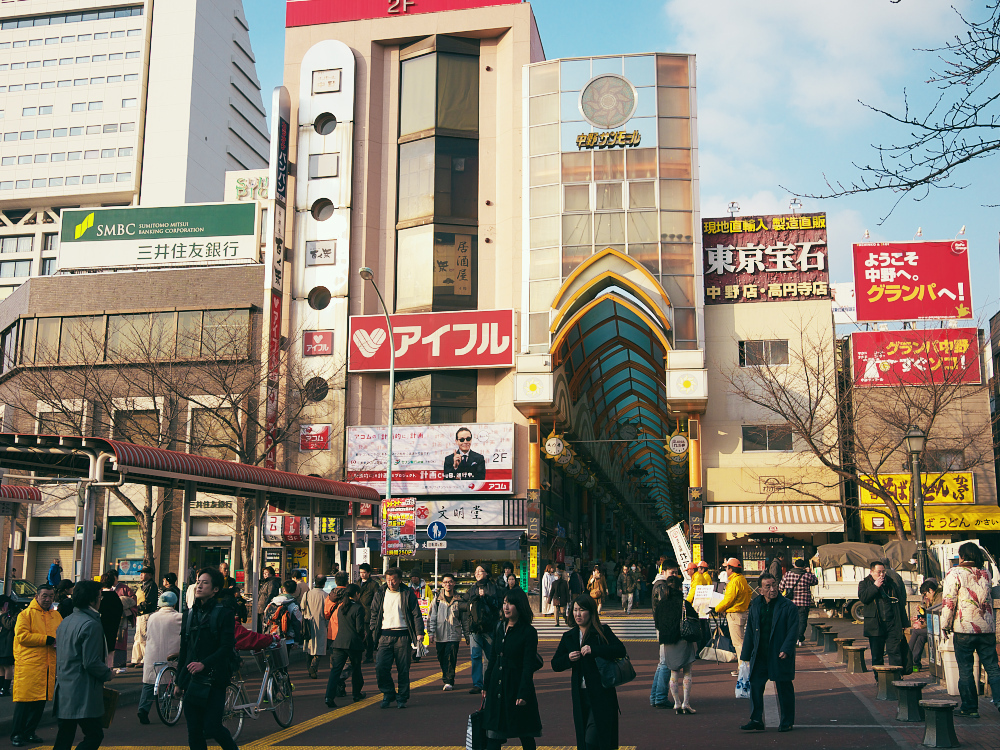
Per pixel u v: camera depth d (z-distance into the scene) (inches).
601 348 1674.5
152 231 1627.7
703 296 1393.9
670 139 1440.7
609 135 1446.9
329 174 1566.2
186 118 4015.8
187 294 1566.2
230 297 1550.2
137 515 1167.6
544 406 1374.3
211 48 4237.2
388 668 514.9
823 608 1189.1
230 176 2159.2
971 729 398.0
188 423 1379.2
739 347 1435.8
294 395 1483.8
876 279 1429.6
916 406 1269.7
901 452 1350.9
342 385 1486.2
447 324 1471.5
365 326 1494.8
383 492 1438.2
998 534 1437.0
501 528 1400.1
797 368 1413.6
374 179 1581.0
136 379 1375.5
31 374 1417.3
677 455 1376.7
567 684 609.6
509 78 1567.4
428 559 1440.7
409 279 1544.0
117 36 4131.4
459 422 1475.1
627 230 1413.6
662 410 2032.5
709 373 1435.8
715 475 1386.6
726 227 1470.2
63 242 1642.5
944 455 1358.3
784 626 414.9
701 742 386.6
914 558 1037.8
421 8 1606.8
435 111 1576.0
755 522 1322.6
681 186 1422.2
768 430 1403.8
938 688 539.5
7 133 4116.6
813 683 588.7
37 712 418.9
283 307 1528.1
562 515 1688.0
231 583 797.2
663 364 1684.3
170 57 4087.1
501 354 1449.3
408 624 522.0
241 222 1610.5
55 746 323.6
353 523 1031.6
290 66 1622.8
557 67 1480.1
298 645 770.8
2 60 4188.0
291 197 1568.7
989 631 426.6
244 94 4571.9
